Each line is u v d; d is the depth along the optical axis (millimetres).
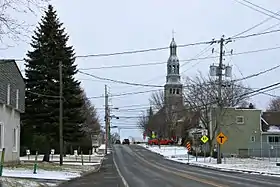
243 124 79125
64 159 64062
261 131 79062
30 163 46031
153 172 40219
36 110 50938
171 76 94750
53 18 51562
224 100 69438
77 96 53781
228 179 31266
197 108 75312
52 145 72812
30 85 50906
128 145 126312
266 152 75500
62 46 51781
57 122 50906
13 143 42062
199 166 52656
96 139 107938
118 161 63688
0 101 36625
